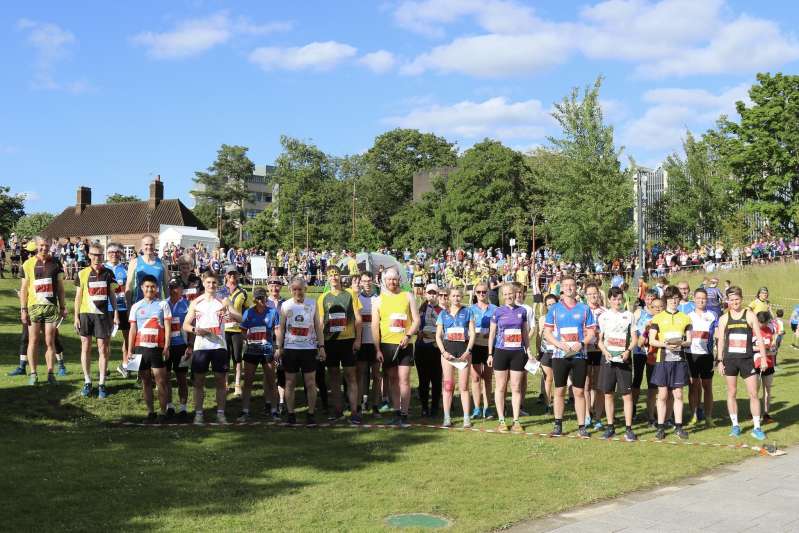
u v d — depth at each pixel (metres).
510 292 11.26
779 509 7.48
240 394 12.99
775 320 14.27
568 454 9.86
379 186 91.00
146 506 7.21
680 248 46.31
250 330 11.60
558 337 11.10
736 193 51.47
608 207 36.12
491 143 70.69
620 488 8.30
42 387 11.96
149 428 10.70
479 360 12.25
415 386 14.98
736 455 10.01
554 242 39.19
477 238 69.31
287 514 7.09
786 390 15.66
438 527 6.84
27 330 13.01
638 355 11.91
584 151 36.31
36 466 8.47
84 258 32.47
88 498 7.39
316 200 85.06
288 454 9.41
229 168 105.56
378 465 9.02
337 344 11.48
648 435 11.23
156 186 83.38
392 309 11.52
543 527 7.04
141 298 12.10
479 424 11.73
